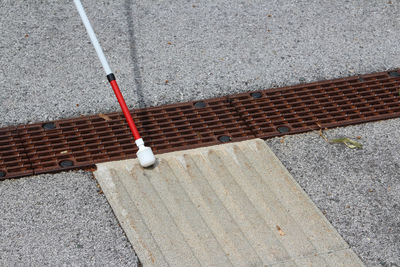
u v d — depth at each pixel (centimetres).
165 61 276
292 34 287
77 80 269
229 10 295
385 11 298
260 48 282
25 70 271
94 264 230
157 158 249
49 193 242
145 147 245
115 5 294
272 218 238
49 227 236
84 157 251
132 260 231
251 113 264
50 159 250
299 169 250
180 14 292
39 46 279
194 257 231
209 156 250
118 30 285
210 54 279
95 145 254
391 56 281
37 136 255
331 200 243
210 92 268
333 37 287
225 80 271
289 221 238
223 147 253
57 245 233
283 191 244
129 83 269
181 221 237
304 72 275
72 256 231
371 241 236
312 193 244
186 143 255
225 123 261
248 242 234
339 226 238
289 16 294
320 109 265
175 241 233
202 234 235
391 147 256
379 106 267
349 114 264
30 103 262
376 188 246
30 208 239
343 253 233
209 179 245
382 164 252
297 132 259
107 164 247
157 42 282
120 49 279
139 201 240
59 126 257
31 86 267
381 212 241
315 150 254
